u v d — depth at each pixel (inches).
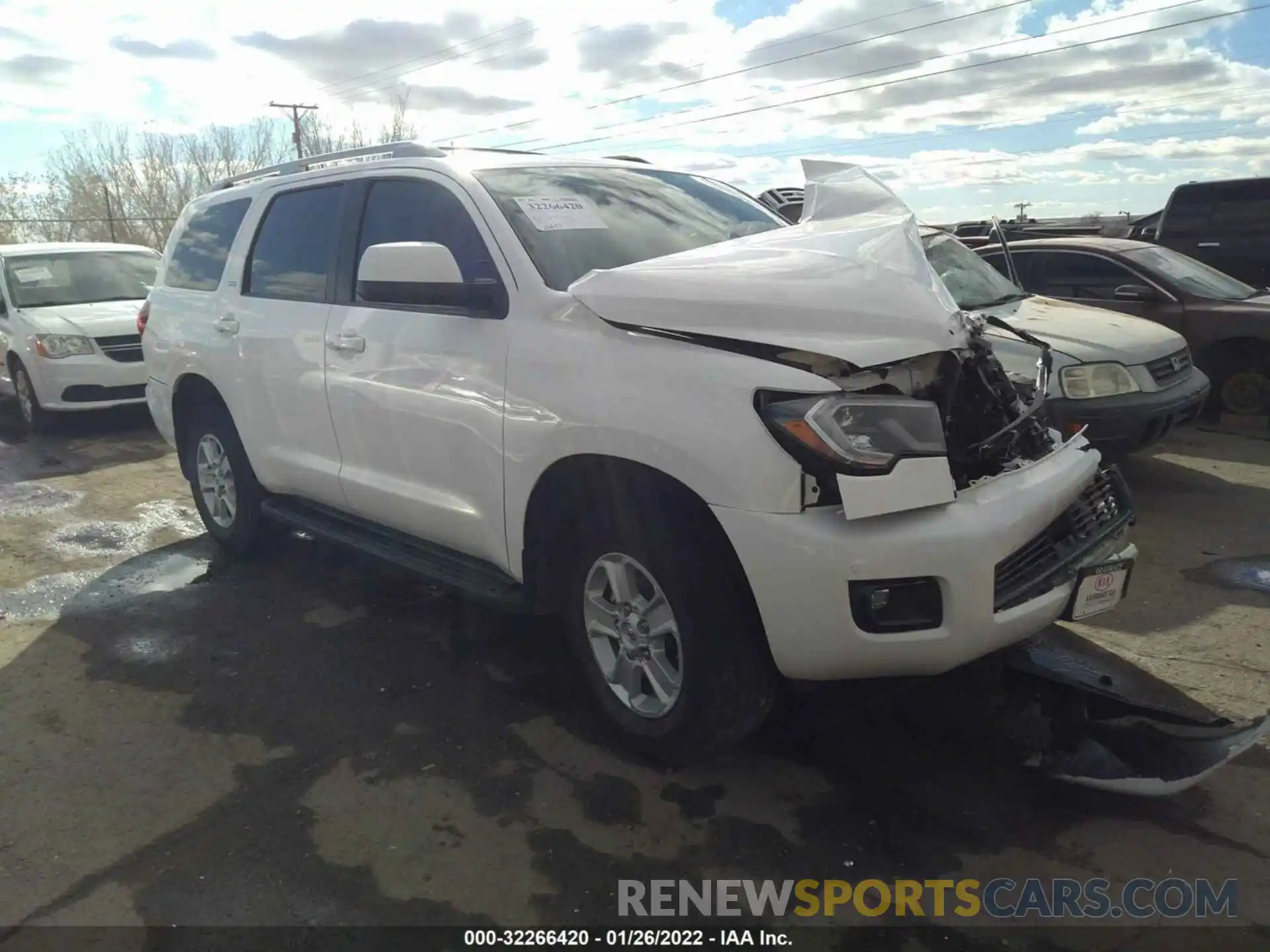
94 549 230.4
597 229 149.6
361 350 161.6
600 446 122.3
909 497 107.1
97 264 406.6
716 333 115.4
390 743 138.6
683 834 117.0
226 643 174.2
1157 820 119.1
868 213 143.4
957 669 145.2
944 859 112.3
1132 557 131.7
